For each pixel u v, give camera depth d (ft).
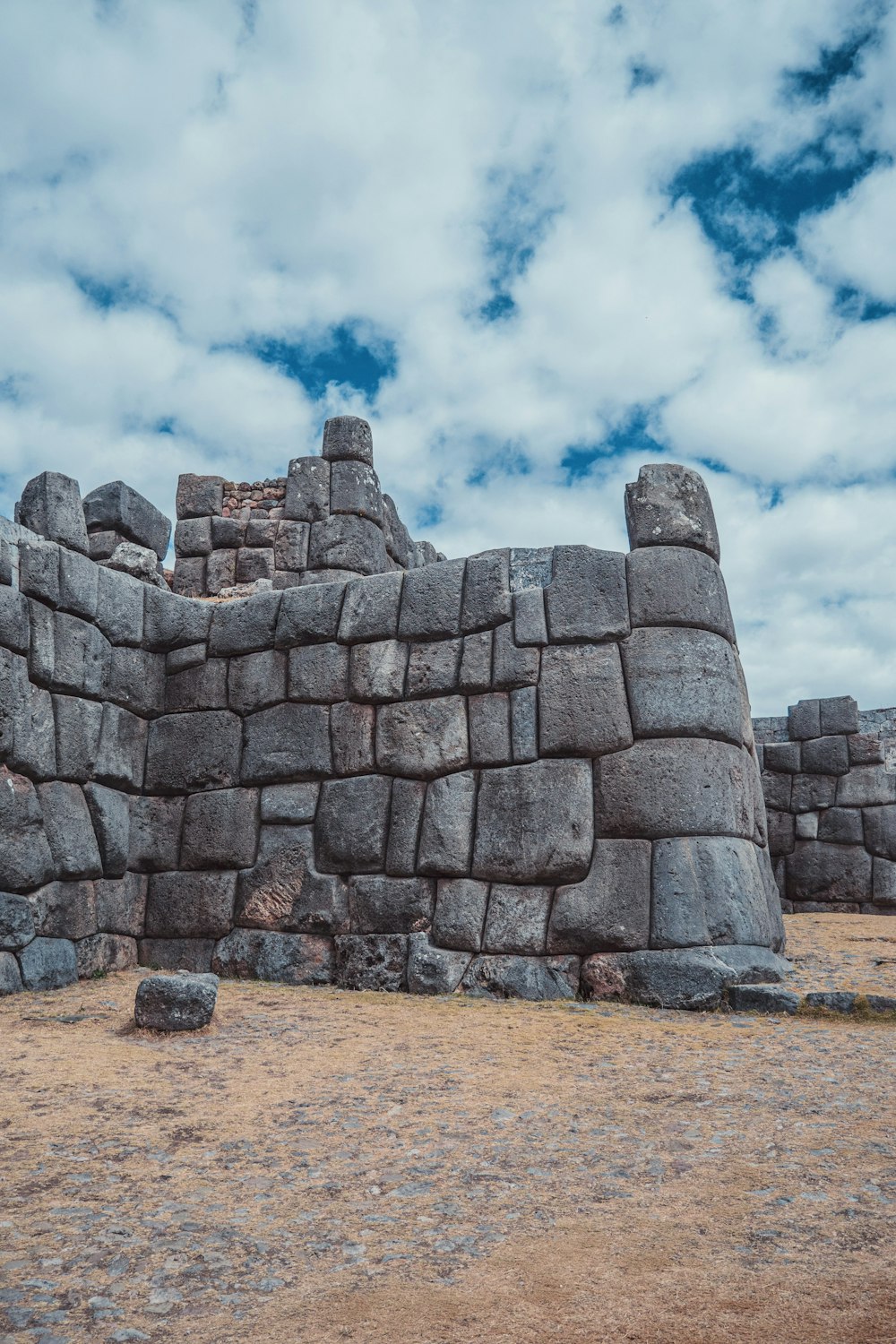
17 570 26.04
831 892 48.29
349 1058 18.48
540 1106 15.69
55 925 25.57
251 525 43.73
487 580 27.48
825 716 50.16
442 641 27.66
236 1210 11.80
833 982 23.80
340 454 44.04
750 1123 14.70
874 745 48.96
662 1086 16.67
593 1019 21.68
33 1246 10.75
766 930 24.44
